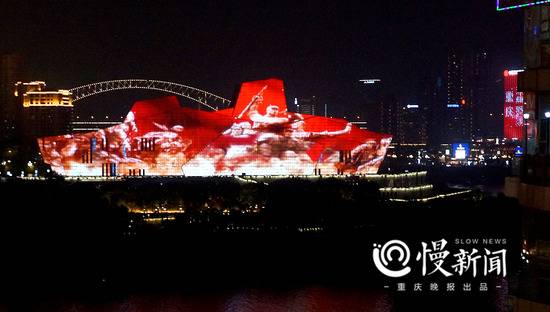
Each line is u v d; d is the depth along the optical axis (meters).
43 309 159.12
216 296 173.12
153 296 173.00
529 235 49.16
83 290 179.25
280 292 176.75
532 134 52.00
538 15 50.31
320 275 194.00
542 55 50.00
